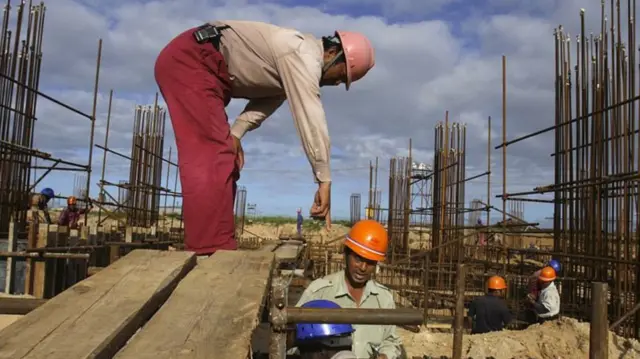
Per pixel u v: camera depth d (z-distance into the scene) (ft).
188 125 10.46
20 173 32.24
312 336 8.61
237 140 12.39
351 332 8.88
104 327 5.78
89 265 28.73
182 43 10.49
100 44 37.68
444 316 37.86
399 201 67.77
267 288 8.21
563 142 31.01
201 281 7.81
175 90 10.47
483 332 28.37
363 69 10.98
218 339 5.77
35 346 5.24
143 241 37.06
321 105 10.20
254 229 126.62
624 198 26.09
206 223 10.43
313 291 10.73
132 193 50.03
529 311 32.76
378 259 10.45
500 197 35.70
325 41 10.91
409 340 26.48
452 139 54.19
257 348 13.98
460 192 53.01
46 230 24.93
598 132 27.58
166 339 5.74
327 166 10.16
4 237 30.19
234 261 9.00
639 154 24.52
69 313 6.15
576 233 29.71
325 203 10.14
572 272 31.53
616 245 26.17
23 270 24.30
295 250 25.76
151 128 52.08
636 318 24.73
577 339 24.17
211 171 10.46
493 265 46.80
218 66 10.49
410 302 41.78
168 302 6.93
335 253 73.67
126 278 7.43
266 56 10.31
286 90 10.15
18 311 7.86
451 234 53.06
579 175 29.30
